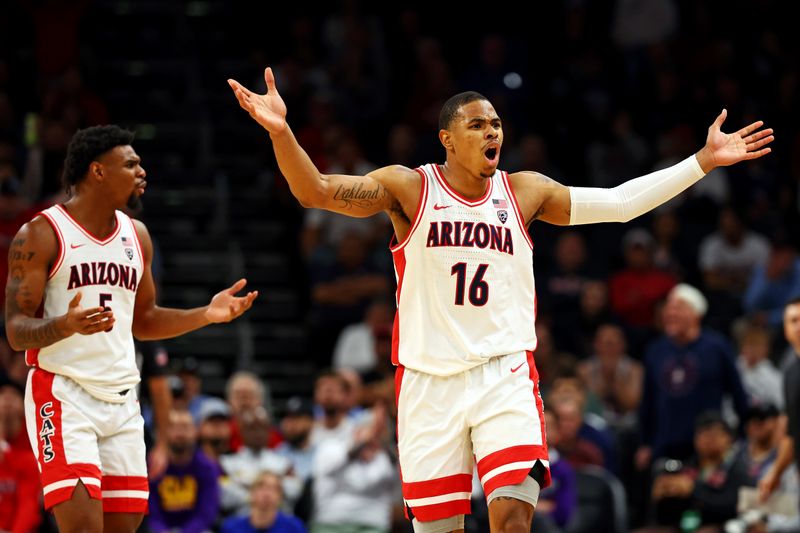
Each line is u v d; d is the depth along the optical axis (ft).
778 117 72.23
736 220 63.00
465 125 22.24
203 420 42.88
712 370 46.44
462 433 22.43
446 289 22.35
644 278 58.65
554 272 59.88
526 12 78.69
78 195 23.63
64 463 22.66
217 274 61.57
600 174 68.23
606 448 46.19
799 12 77.61
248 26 75.87
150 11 74.08
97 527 22.70
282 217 65.77
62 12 68.59
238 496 42.88
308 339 60.34
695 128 72.18
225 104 70.90
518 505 21.67
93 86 68.59
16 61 67.92
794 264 57.47
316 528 43.29
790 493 40.88
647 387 47.62
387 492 43.60
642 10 76.07
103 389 23.29
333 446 44.09
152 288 24.98
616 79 73.61
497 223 22.63
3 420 38.99
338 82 71.46
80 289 23.26
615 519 42.75
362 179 22.39
